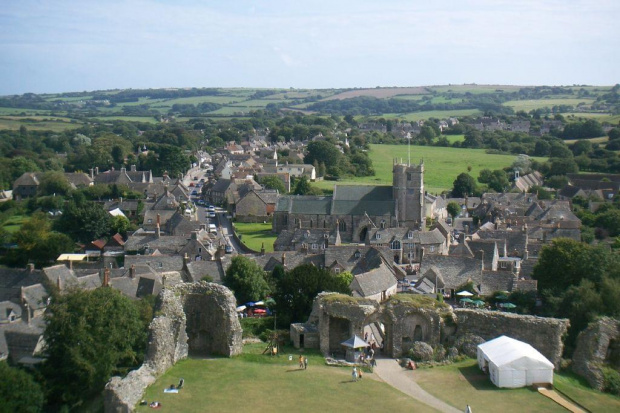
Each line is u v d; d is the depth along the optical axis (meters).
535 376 56.75
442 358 64.25
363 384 57.03
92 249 157.00
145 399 51.78
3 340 90.06
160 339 58.22
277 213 186.50
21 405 60.91
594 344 61.34
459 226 192.75
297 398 53.28
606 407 53.22
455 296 108.75
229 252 148.88
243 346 68.25
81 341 66.06
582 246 100.75
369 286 102.69
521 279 112.81
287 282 85.19
